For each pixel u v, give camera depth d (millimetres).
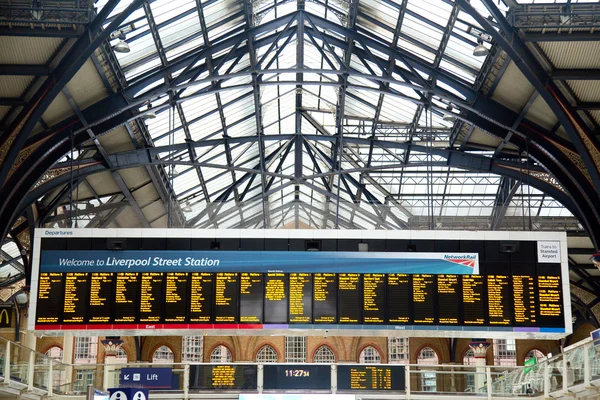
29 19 24938
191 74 34406
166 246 27969
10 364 23031
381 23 33312
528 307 27516
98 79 30391
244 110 41250
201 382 27344
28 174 32094
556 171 33312
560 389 24953
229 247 28016
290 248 28031
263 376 27422
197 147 41000
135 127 35844
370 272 27844
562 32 25594
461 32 30469
